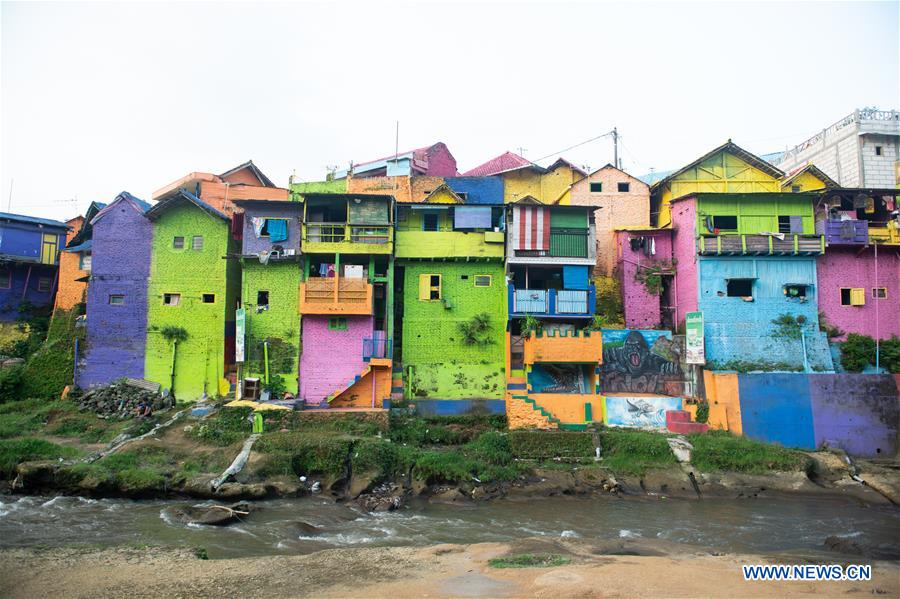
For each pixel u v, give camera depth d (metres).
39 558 15.95
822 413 27.77
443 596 13.47
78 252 34.88
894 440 27.56
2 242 36.47
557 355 29.92
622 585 13.98
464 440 28.17
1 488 22.61
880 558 17.22
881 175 38.50
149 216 32.12
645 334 31.52
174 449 25.02
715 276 31.45
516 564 15.79
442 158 44.25
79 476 22.22
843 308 31.81
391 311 31.22
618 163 43.00
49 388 31.08
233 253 32.75
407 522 20.62
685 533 19.67
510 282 31.25
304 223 30.86
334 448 24.34
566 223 32.09
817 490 24.06
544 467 25.20
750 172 36.22
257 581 14.56
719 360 30.55
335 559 16.30
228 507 20.50
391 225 31.14
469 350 32.03
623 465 25.25
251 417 26.98
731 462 25.12
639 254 33.94
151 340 31.52
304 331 30.86
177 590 14.01
